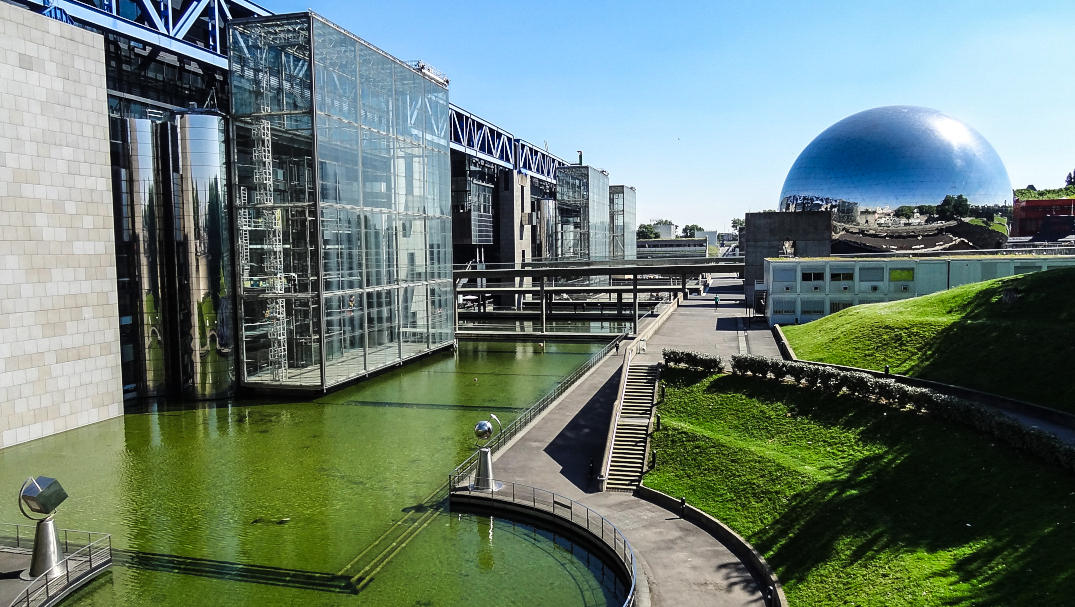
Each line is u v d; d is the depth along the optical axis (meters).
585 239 126.75
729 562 24.39
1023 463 24.20
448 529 28.14
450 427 43.06
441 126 71.88
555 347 76.62
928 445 27.53
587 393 47.41
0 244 38.94
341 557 25.70
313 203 50.69
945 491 24.61
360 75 56.16
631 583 22.30
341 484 33.19
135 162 50.66
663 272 83.06
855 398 32.56
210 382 52.06
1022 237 131.00
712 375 39.72
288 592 23.22
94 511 30.09
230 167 53.31
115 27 50.28
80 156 43.75
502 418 45.06
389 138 61.03
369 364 58.59
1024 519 21.70
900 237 116.38
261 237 52.62
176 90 63.81
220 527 28.38
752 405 35.53
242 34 52.22
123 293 51.06
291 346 52.56
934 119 121.44
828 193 121.81
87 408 44.38
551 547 26.62
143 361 51.88
